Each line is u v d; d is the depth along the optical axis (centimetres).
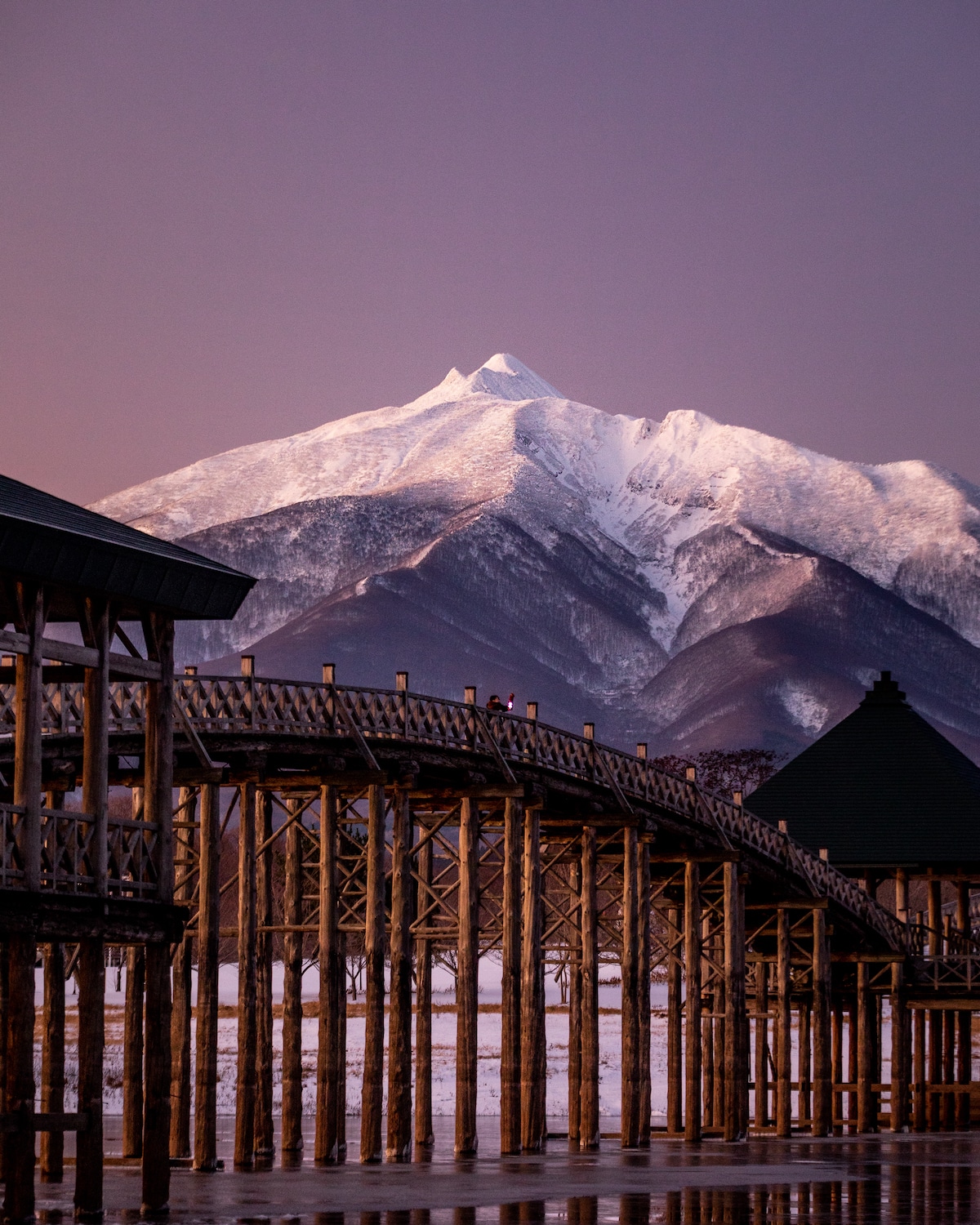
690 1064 9775
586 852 9150
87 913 5003
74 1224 5000
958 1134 10856
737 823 10338
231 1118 11294
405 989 7650
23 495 5150
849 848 13150
